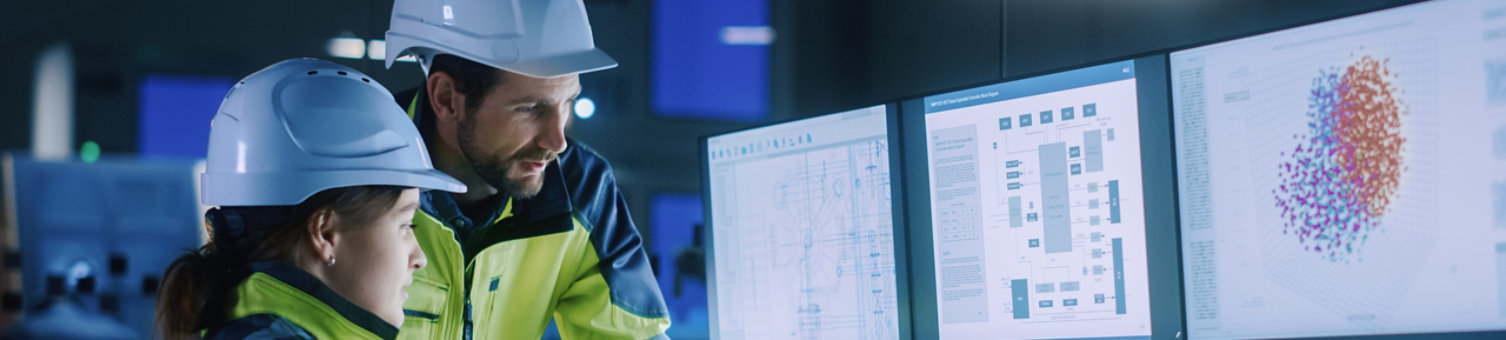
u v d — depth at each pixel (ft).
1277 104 4.25
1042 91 4.85
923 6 7.09
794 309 5.69
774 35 10.11
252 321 3.71
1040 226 4.86
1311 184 4.17
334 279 3.98
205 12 12.29
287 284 3.84
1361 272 4.07
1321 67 4.13
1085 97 4.73
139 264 8.18
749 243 5.89
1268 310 4.29
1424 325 3.91
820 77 8.64
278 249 3.89
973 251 5.06
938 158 5.16
